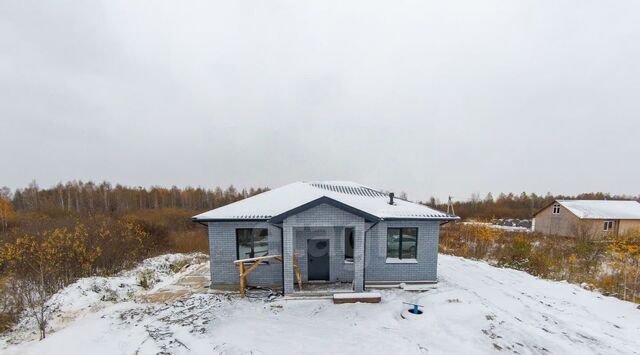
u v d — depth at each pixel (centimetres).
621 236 2431
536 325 814
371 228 1093
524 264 1506
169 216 3519
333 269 1122
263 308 913
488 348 689
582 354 666
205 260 1678
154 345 700
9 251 1150
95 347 702
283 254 987
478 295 1032
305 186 1383
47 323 865
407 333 757
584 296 1050
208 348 684
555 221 3256
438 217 1089
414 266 1122
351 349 684
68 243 1277
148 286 1198
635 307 948
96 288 1091
